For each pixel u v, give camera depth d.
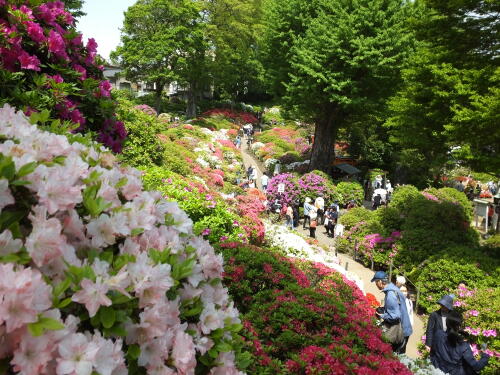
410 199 17.56
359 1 23.59
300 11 27.62
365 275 13.80
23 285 1.33
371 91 24.78
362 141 33.19
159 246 2.12
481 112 10.66
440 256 11.69
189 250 2.29
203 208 9.35
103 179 2.06
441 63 13.55
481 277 10.48
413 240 13.58
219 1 48.75
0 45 3.95
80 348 1.44
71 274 1.59
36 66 4.10
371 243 14.88
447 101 13.55
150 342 1.75
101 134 4.96
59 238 1.58
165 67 43.75
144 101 51.28
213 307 2.21
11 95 3.87
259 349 4.03
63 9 5.04
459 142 12.89
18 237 1.56
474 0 11.66
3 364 1.35
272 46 29.03
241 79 60.84
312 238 16.66
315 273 8.55
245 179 28.55
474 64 12.84
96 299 1.55
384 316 6.40
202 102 58.81
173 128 30.53
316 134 28.34
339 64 24.11
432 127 14.78
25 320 1.32
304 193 23.45
